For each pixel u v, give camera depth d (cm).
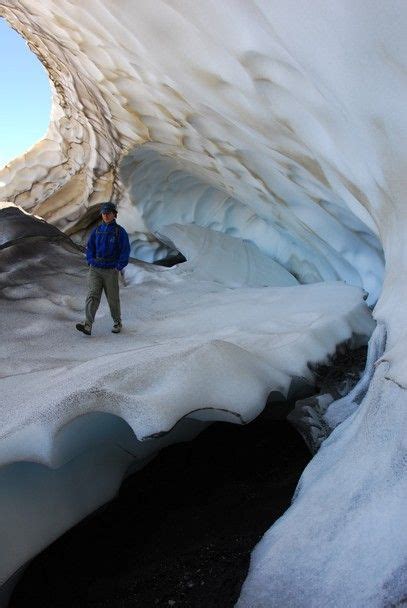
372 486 161
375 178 265
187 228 856
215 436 332
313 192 465
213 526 241
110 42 474
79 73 724
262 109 332
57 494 214
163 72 420
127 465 252
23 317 505
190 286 670
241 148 504
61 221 1119
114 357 330
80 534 248
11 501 200
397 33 164
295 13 199
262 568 173
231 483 280
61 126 1031
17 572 194
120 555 230
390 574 127
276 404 339
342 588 139
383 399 192
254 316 489
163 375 259
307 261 789
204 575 205
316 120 282
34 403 254
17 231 638
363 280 589
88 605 202
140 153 870
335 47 194
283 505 246
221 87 354
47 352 422
